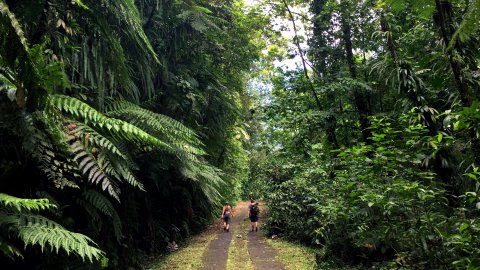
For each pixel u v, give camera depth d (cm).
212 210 1297
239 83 1245
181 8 659
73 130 334
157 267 652
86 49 394
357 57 877
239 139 1619
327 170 702
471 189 349
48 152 303
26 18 295
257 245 905
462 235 271
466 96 288
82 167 359
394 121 502
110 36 370
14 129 270
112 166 391
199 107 808
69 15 347
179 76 727
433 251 341
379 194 382
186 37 757
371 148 415
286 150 898
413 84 411
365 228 442
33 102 236
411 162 388
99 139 369
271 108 852
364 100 767
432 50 467
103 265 403
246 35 1066
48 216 353
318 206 642
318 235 714
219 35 954
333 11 793
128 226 603
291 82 870
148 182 735
